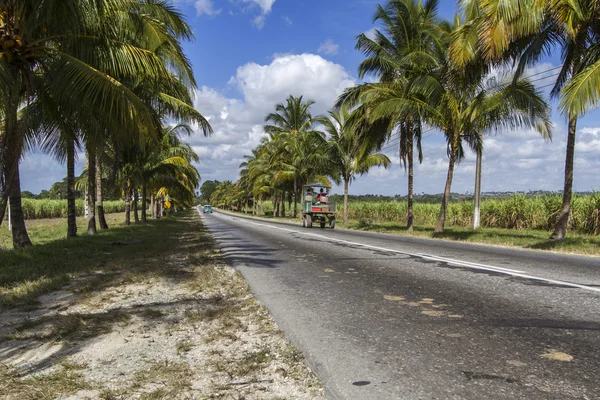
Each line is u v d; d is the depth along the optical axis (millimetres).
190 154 29859
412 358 3393
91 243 13375
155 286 6840
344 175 28531
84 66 8500
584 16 11172
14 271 8070
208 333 4336
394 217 32062
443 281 6559
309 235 17781
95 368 3471
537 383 2865
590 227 18172
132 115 8906
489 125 16500
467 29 12852
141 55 9773
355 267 8312
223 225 29891
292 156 43375
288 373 3215
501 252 10602
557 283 6180
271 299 5688
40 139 10797
